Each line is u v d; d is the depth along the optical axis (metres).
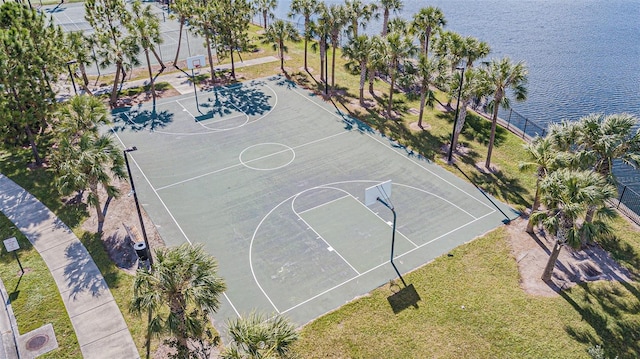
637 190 35.66
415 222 29.23
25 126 33.25
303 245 27.22
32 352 20.28
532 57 68.69
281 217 29.62
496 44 74.88
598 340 21.14
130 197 31.66
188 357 16.94
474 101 45.28
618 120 25.88
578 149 27.17
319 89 50.06
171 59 60.09
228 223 29.09
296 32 54.50
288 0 116.56
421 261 25.98
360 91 45.91
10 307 22.61
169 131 40.75
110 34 46.78
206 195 31.88
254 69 56.03
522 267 25.58
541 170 26.81
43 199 31.28
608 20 90.50
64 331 21.34
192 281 16.16
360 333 21.52
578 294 23.66
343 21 45.59
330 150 37.72
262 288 24.20
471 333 21.56
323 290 24.02
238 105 46.00
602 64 65.88
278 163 35.75
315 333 21.45
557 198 22.20
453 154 37.47
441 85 39.19
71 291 23.67
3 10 36.22
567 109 51.34
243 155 36.88
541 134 41.31
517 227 28.88
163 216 29.72
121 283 24.20
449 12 97.38
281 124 42.12
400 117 43.88
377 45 41.97
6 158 36.09
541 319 22.22
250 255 26.47
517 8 101.75
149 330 16.56
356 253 26.59
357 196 31.78
